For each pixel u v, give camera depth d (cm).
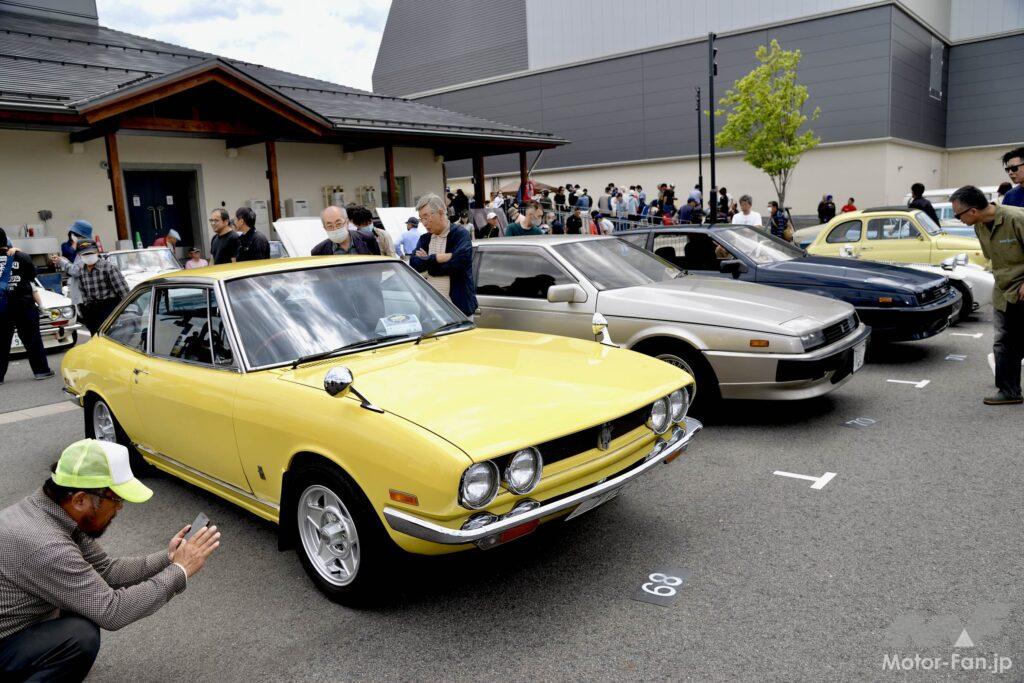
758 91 2759
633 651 279
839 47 3117
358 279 427
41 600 233
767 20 3272
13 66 1334
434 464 271
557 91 3984
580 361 372
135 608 240
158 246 1302
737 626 292
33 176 1326
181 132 1499
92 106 1188
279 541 346
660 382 350
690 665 268
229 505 455
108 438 496
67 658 234
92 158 1401
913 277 729
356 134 1703
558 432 291
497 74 4238
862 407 593
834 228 1138
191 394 382
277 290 396
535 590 330
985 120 3678
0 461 562
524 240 653
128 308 466
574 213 2242
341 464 303
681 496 429
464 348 393
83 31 1834
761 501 415
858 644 275
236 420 354
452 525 274
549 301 587
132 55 1689
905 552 345
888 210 1098
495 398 313
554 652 281
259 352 365
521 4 4075
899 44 3077
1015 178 648
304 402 323
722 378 534
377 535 302
